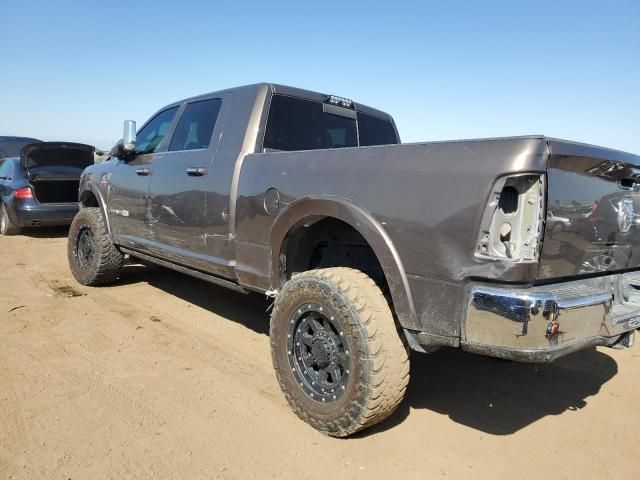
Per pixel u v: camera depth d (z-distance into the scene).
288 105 4.11
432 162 2.55
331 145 4.45
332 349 2.85
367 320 2.64
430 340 2.58
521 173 2.26
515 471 2.68
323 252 3.60
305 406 2.96
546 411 3.37
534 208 2.29
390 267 2.67
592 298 2.51
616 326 2.70
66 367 3.70
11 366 3.67
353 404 2.69
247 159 3.72
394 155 2.75
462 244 2.41
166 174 4.53
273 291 3.44
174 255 4.48
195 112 4.57
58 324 4.64
